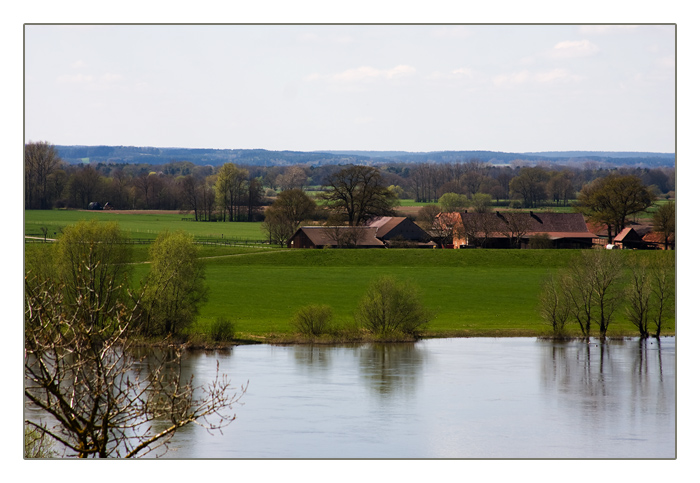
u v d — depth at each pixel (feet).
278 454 141.69
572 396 197.47
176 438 151.33
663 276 293.84
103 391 56.18
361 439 154.92
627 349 270.87
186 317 256.52
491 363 241.55
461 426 167.63
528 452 147.95
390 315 285.23
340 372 222.48
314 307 281.54
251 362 235.40
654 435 162.81
